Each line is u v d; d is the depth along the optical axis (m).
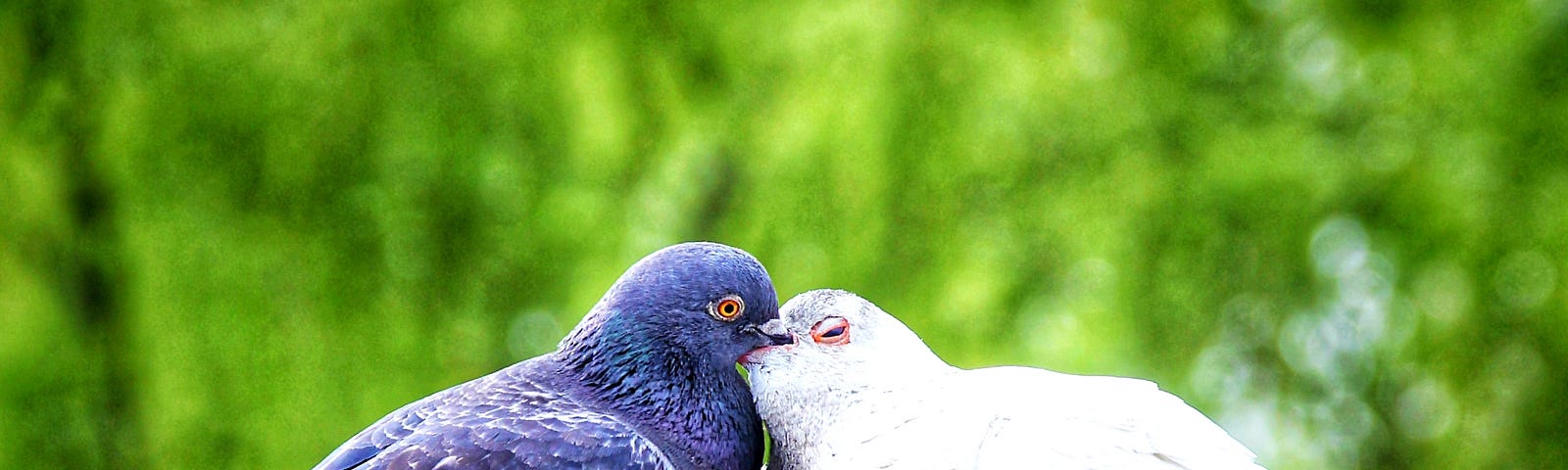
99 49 13.86
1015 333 12.45
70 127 14.13
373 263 13.70
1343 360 15.60
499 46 13.28
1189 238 13.88
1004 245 12.61
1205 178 13.86
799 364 6.18
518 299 13.70
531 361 6.30
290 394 13.40
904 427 5.77
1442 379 15.29
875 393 6.00
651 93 13.12
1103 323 12.56
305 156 13.42
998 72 12.52
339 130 13.45
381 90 13.45
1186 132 14.04
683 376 6.17
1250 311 14.77
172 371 13.38
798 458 6.15
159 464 13.54
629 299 6.16
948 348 12.18
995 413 5.59
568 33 13.30
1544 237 14.39
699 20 13.16
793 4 12.83
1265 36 14.72
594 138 12.82
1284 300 14.70
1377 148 14.60
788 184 12.28
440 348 13.60
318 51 13.30
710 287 6.16
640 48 13.30
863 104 12.09
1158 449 5.49
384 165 13.39
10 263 13.99
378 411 13.42
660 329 6.13
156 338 13.42
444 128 13.35
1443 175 14.41
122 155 13.49
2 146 13.95
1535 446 15.42
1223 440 5.63
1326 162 14.27
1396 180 14.65
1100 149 13.21
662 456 5.86
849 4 12.38
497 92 13.28
